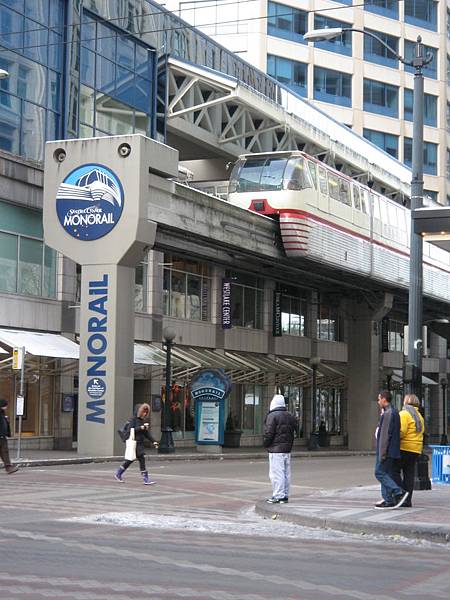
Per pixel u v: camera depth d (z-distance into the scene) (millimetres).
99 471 27031
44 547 12312
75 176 34469
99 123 41406
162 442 37688
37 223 37656
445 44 91562
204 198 37719
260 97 50312
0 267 35656
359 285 53156
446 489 22547
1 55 35969
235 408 51500
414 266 24047
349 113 83500
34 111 37594
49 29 38531
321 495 20625
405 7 88375
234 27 78812
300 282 52625
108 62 42000
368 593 9625
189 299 47438
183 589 9547
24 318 36406
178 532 14320
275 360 54156
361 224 48531
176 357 43469
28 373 36719
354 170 65812
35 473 25859
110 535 13695
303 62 80938
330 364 61906
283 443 18078
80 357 34125
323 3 82188
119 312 33906
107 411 33531
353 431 56469
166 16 47344
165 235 39219
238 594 9359
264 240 41906
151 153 34312
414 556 12445
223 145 52125
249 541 13484
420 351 23781
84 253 34250
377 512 16312
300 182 42406
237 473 27969
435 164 90312
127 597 9070
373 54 85625
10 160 35906
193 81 47719
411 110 88312
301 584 10016
